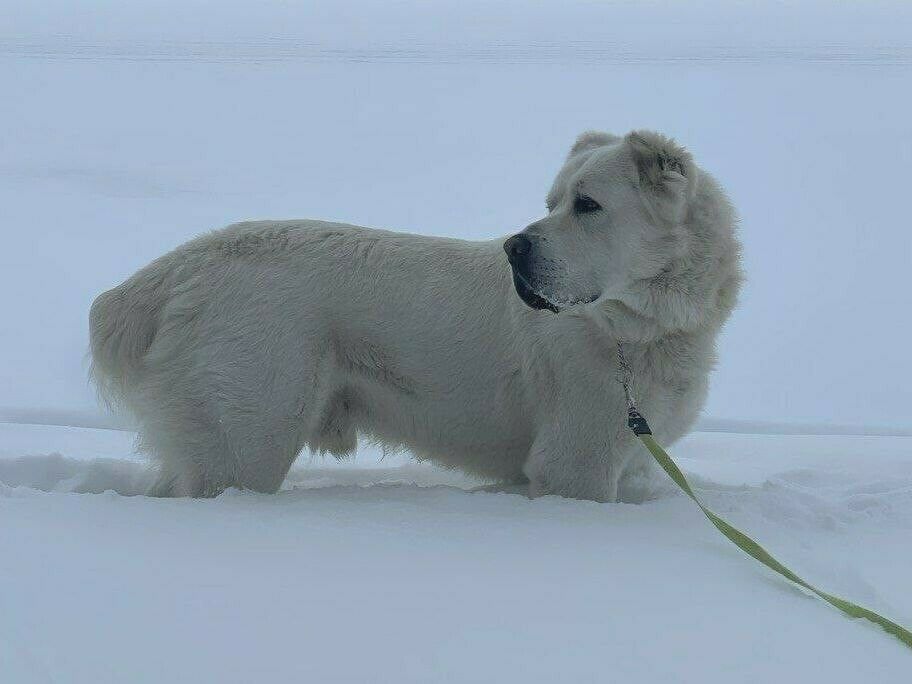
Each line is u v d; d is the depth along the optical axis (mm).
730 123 13773
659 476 3586
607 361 3443
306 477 3766
